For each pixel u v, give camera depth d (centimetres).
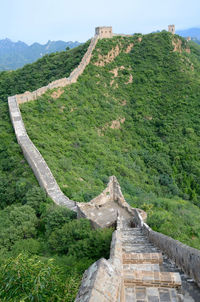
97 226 1958
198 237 2456
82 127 4488
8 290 688
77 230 1862
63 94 4891
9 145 3562
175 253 963
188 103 5619
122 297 636
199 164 4656
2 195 3009
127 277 765
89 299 494
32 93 4497
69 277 926
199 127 5178
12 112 4025
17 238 2114
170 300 718
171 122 5394
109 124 4978
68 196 2662
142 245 1332
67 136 4088
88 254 1605
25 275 713
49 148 3556
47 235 2098
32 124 3991
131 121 5438
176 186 4309
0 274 731
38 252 1920
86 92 5275
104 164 3803
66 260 1555
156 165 4591
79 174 3262
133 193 3397
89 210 2159
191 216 3088
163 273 774
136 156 4653
